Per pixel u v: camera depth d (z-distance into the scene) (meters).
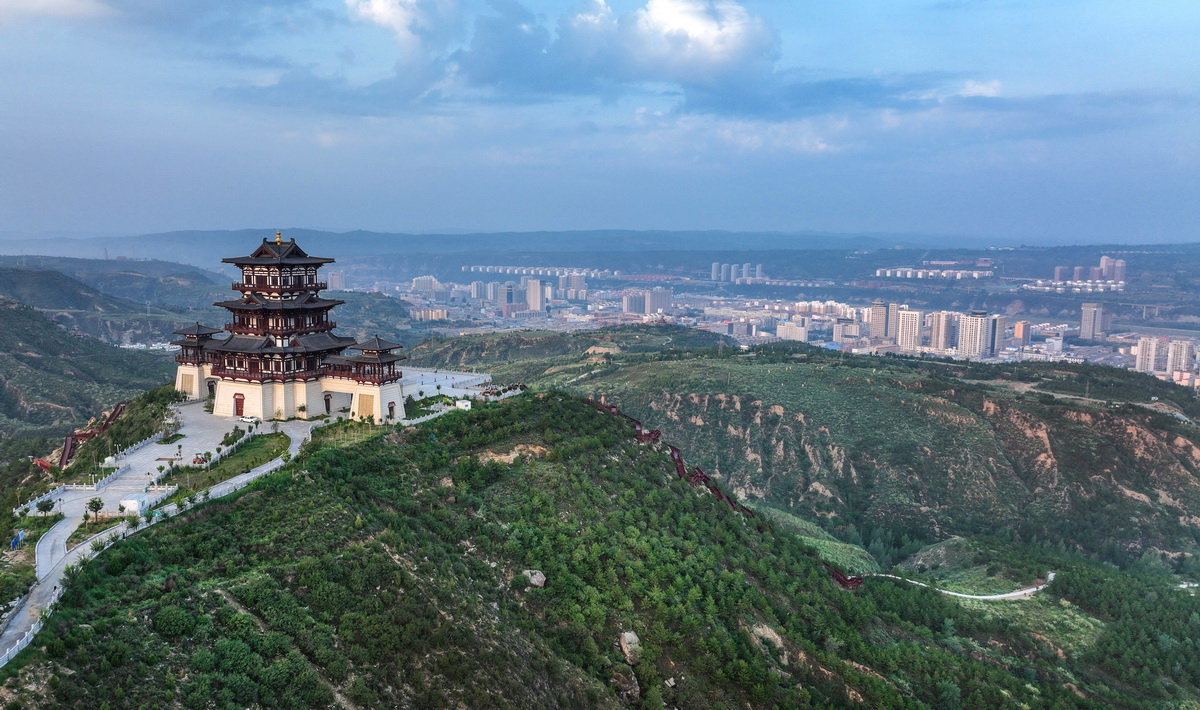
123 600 60.59
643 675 82.38
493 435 115.19
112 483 92.94
